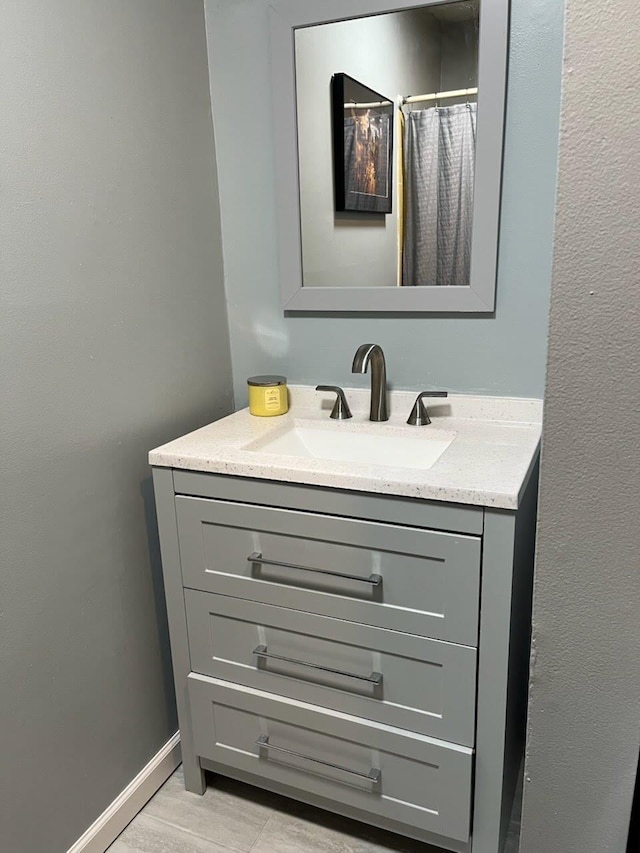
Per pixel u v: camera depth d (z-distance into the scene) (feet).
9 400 3.87
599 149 2.08
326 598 4.41
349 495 4.13
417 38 4.69
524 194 4.71
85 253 4.32
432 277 5.10
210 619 4.90
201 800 5.35
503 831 4.47
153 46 4.77
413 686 4.31
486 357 5.14
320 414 5.66
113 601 4.85
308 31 5.01
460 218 4.89
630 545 2.37
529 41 4.43
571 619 2.54
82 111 4.19
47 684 4.30
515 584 3.95
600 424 2.29
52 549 4.26
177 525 4.78
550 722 2.70
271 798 5.37
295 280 5.55
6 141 3.70
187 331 5.45
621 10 1.97
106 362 4.59
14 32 3.69
